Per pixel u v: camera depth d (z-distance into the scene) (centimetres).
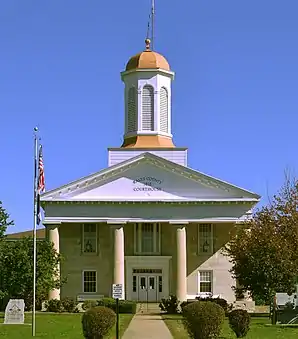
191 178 6656
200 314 3159
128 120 7375
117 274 6538
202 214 6625
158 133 7281
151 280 6894
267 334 3762
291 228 5400
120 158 7138
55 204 6606
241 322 3525
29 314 5662
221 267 6856
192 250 6900
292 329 4106
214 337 3175
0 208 5369
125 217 6638
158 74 7338
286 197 6100
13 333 3875
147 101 7319
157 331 4034
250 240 5175
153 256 6881
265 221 5538
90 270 6875
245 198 6588
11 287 5441
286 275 4903
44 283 5672
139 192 6662
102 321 3139
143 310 6297
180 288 6481
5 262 5412
